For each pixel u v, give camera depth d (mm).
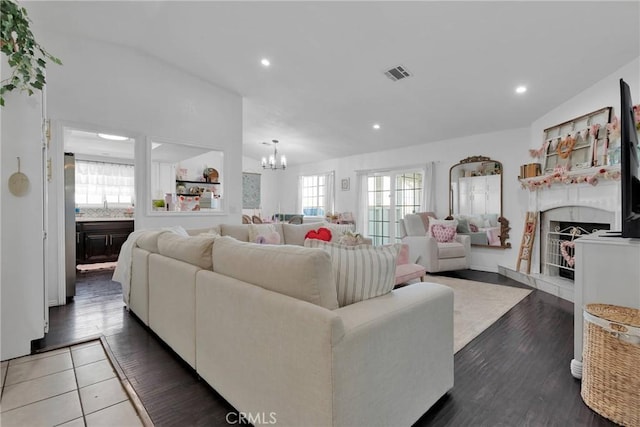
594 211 3301
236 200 4605
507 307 3111
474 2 2410
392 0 2502
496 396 1618
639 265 1647
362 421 1083
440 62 3240
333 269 1378
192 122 4145
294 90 4348
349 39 3068
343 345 1008
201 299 1667
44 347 2174
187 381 1747
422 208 5758
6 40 1812
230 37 3293
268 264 1299
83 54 3342
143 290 2496
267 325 1209
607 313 1562
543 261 4102
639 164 1996
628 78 2795
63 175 3240
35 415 1459
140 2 2818
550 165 3912
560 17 2434
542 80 3334
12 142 2035
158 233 2469
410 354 1314
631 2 2201
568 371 1876
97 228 5227
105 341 2279
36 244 2113
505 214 4777
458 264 4777
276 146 7059
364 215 6910
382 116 4777
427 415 1459
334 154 7145
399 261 3633
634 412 1373
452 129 4969
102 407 1523
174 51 3656
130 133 3666
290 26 3004
